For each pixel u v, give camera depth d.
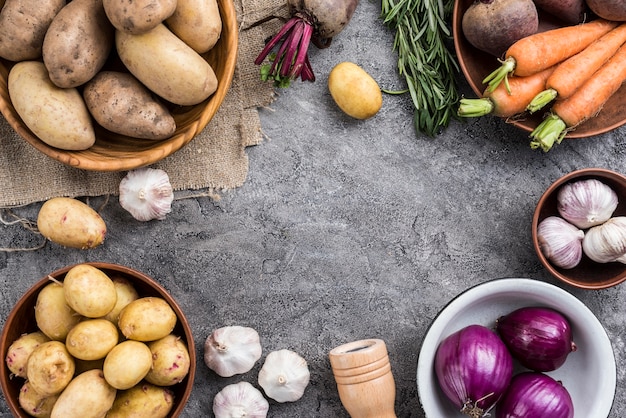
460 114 0.87
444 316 0.83
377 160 0.93
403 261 0.93
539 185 0.94
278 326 0.92
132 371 0.78
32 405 0.81
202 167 0.91
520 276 0.94
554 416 0.85
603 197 0.88
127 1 0.74
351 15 0.88
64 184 0.90
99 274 0.80
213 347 0.89
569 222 0.91
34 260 0.91
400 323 0.93
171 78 0.79
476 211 0.94
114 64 0.85
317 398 0.92
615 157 0.94
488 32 0.86
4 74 0.82
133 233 0.91
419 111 0.92
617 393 0.94
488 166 0.94
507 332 0.88
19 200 0.89
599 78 0.87
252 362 0.90
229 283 0.92
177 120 0.86
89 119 0.81
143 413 0.82
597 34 0.88
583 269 0.91
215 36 0.81
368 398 0.83
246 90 0.91
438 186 0.94
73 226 0.83
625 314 0.94
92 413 0.78
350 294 0.93
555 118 0.87
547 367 0.87
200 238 0.92
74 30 0.77
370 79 0.89
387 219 0.93
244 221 0.92
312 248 0.93
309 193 0.93
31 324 0.85
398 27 0.90
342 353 0.84
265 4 0.91
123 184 0.89
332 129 0.93
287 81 0.89
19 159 0.89
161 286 0.84
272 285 0.93
